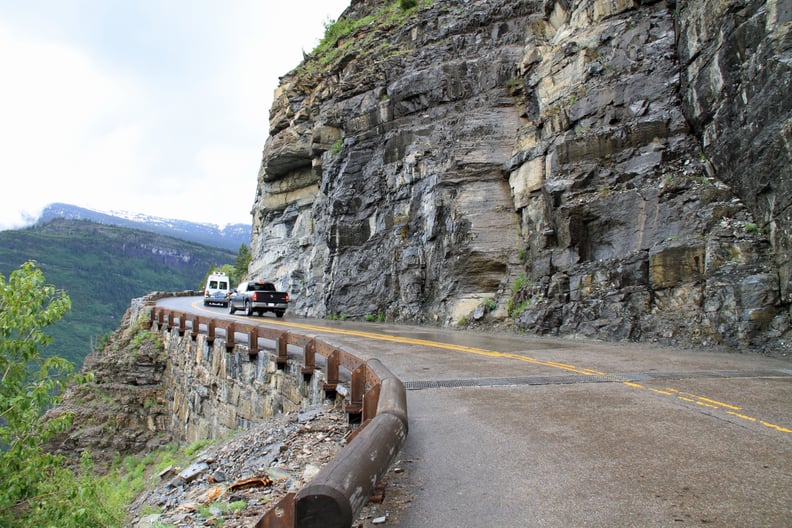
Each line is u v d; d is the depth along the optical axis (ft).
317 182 118.01
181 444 67.97
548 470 16.53
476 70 83.15
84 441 72.54
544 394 27.27
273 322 82.28
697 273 49.34
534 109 74.28
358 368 27.22
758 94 46.85
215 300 135.03
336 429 26.99
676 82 57.93
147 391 78.89
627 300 53.47
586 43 66.49
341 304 89.56
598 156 61.11
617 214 57.16
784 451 17.85
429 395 27.89
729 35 49.93
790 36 44.34
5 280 29.07
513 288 68.54
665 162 56.54
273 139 123.54
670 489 14.76
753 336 43.52
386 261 86.28
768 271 44.70
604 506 13.78
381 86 95.09
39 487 29.09
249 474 23.95
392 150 89.76
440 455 18.44
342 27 127.85
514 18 84.94
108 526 27.50
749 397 26.07
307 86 115.96
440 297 75.61
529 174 69.62
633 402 25.11
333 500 10.06
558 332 57.41
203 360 62.44
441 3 96.73
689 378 31.24
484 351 44.55
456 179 77.51
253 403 47.80
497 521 13.20
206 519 18.88
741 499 13.99
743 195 49.55
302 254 113.91
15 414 28.63
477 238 73.67
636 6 64.23
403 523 13.41
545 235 63.87
